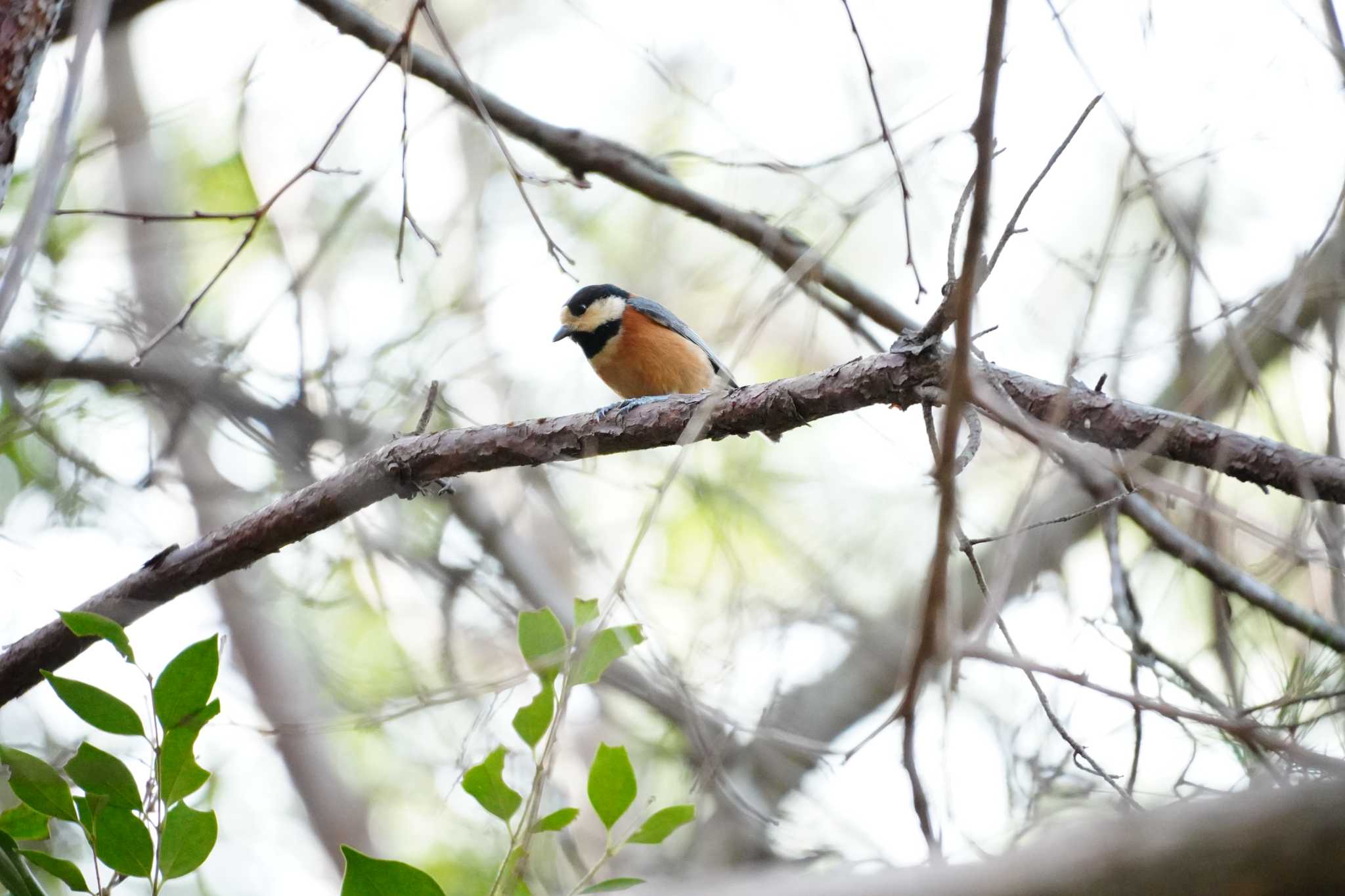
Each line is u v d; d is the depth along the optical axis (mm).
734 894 3389
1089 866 3037
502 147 7488
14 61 5961
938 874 3168
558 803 10344
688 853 10648
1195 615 10383
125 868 5277
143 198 13344
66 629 7465
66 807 5371
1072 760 7852
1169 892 2957
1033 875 3062
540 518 15203
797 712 12227
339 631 13945
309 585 13359
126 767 5250
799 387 7305
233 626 13328
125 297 12648
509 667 12570
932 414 6797
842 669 12961
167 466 12781
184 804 5297
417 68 10180
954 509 4699
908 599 13617
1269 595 8742
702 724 9664
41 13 6078
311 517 7785
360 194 11617
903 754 5039
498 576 13414
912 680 4910
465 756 9172
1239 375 8094
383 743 13516
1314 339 8336
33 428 11898
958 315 4828
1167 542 9188
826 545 14055
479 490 14109
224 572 7816
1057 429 5957
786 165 8945
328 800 13250
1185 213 7926
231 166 14695
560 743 9500
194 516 12859
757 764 10875
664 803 11867
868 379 6973
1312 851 2863
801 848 10297
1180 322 7652
